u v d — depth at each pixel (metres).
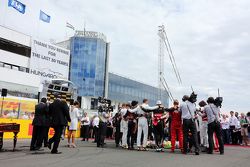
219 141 12.05
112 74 82.00
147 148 14.64
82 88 73.25
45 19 43.69
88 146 14.65
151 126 13.97
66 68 44.84
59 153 10.70
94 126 19.02
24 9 40.31
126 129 13.95
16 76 33.28
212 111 12.10
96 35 75.88
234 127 20.92
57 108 10.74
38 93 31.34
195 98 11.80
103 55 77.12
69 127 13.88
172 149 12.45
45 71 41.19
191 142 12.70
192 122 11.63
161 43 95.88
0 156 9.63
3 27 37.59
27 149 12.23
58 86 32.62
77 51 74.25
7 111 20.56
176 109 12.55
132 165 7.83
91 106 73.31
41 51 40.59
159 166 7.73
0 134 11.62
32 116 22.39
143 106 12.98
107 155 10.29
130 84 89.50
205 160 9.39
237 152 13.14
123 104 14.30
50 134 22.52
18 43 39.47
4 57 37.91
